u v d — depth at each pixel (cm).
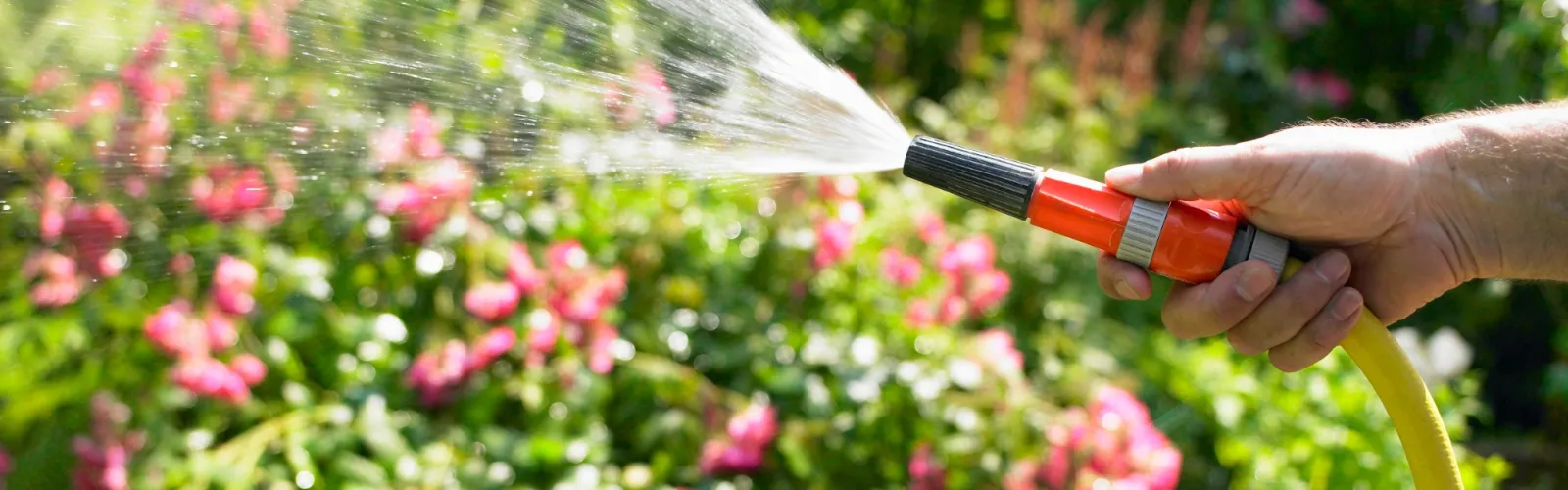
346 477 161
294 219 169
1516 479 332
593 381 180
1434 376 276
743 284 217
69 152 156
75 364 170
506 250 180
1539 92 339
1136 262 99
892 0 376
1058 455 185
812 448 186
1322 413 233
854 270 217
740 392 193
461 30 151
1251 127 389
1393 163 102
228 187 161
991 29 387
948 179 99
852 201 224
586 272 183
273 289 170
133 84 154
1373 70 410
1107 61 343
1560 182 103
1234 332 105
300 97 156
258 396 174
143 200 160
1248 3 383
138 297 164
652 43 122
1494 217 105
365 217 169
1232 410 228
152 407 163
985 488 185
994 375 197
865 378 190
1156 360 253
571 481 167
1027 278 262
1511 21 338
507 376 182
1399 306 109
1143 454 185
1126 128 323
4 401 161
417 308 186
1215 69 383
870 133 105
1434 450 101
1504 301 349
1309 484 223
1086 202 97
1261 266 96
